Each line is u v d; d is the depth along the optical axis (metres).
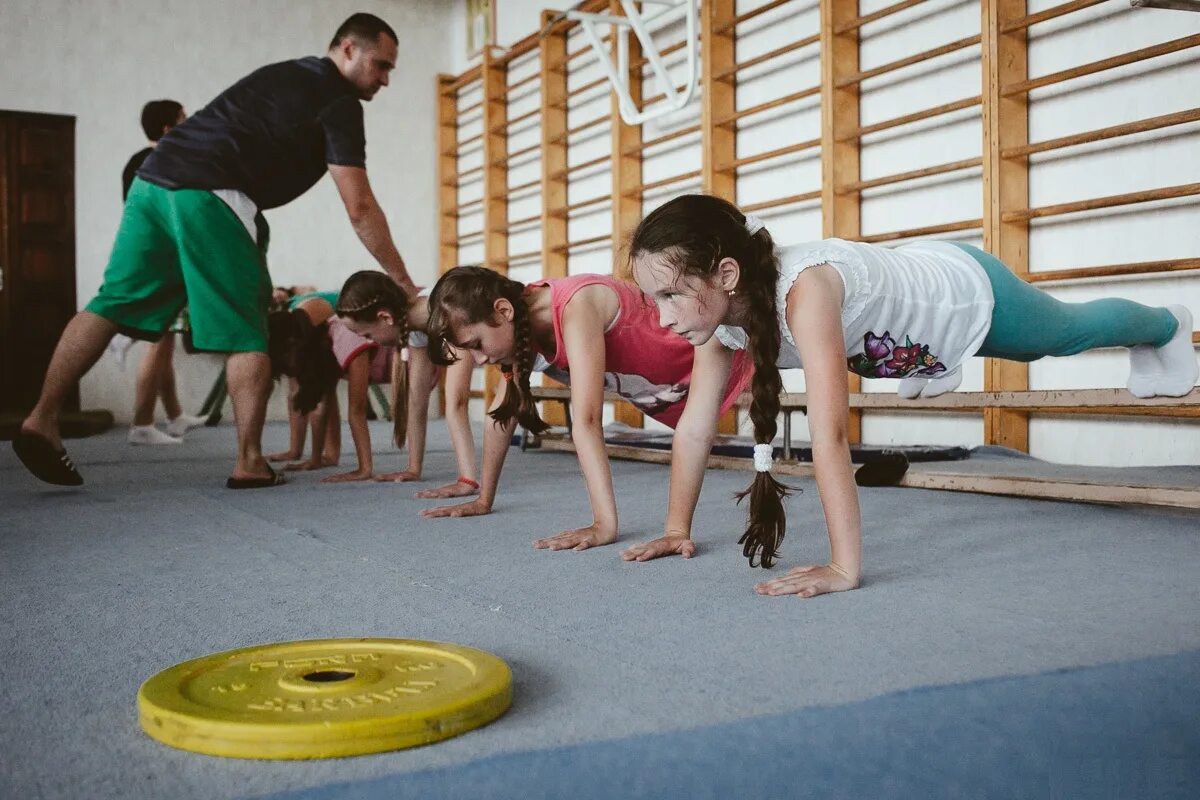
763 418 1.55
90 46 7.40
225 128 3.03
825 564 1.65
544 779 0.82
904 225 4.37
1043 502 2.46
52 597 1.51
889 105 4.41
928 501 2.49
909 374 1.97
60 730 0.91
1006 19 3.78
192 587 1.58
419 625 1.30
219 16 7.82
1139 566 1.63
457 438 2.80
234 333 3.02
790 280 1.56
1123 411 3.48
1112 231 3.59
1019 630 1.20
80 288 7.37
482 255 8.12
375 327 2.86
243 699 0.90
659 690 0.99
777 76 5.00
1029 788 0.98
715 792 0.86
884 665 1.05
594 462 1.94
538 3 7.11
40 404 2.90
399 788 0.77
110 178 7.46
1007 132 3.81
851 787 0.91
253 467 3.07
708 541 1.92
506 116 7.54
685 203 1.48
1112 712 1.03
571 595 1.46
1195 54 3.31
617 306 2.13
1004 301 1.96
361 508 2.53
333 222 8.27
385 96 8.36
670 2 5.20
